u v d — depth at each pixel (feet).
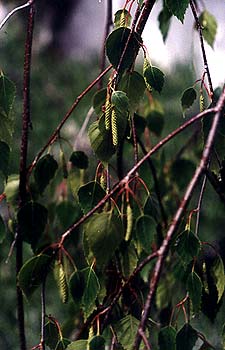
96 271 3.41
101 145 3.02
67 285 3.14
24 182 3.32
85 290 3.11
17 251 3.35
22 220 3.31
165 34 3.98
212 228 6.52
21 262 3.36
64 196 3.85
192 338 3.24
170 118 8.16
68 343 3.20
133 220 3.33
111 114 2.97
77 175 3.63
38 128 8.82
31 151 8.54
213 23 4.03
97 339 3.05
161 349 3.25
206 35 4.05
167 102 8.54
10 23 9.96
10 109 3.09
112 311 3.38
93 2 10.87
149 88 3.06
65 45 10.62
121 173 3.47
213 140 2.71
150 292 2.62
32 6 3.08
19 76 9.87
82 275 3.14
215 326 5.82
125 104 2.95
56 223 4.08
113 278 3.45
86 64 10.32
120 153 3.43
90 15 10.84
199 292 3.16
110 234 2.99
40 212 3.33
